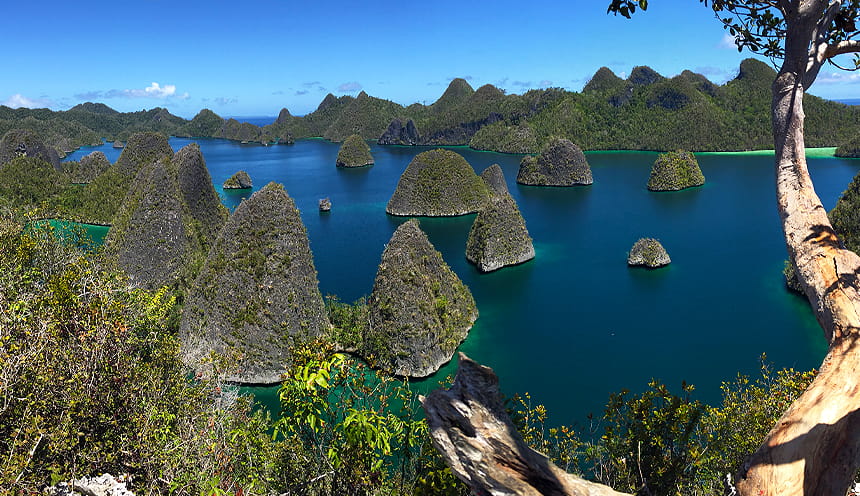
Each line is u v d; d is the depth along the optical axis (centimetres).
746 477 285
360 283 4591
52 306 1016
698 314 3784
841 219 3825
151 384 1033
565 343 3366
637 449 824
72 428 889
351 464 765
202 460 934
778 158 441
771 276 4519
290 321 2702
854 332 317
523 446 359
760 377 2872
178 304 3112
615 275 4712
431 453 759
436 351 2848
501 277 4728
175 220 3478
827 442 271
